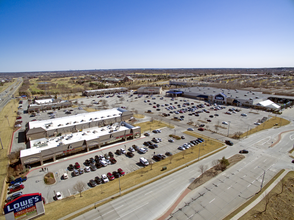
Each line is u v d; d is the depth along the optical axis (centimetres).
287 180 4631
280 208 3712
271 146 6581
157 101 15388
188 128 8456
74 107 13638
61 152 5925
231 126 8812
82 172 5169
